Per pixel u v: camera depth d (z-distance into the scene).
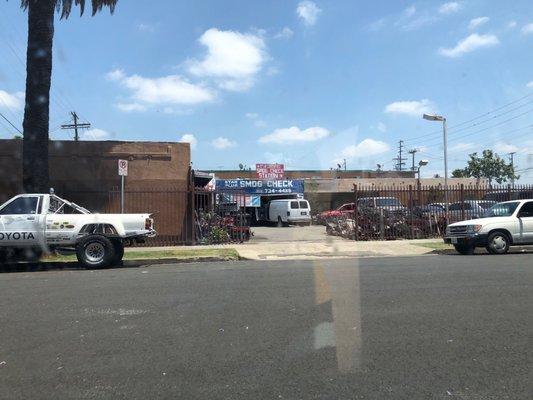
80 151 19.44
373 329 6.45
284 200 34.72
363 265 12.77
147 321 6.99
